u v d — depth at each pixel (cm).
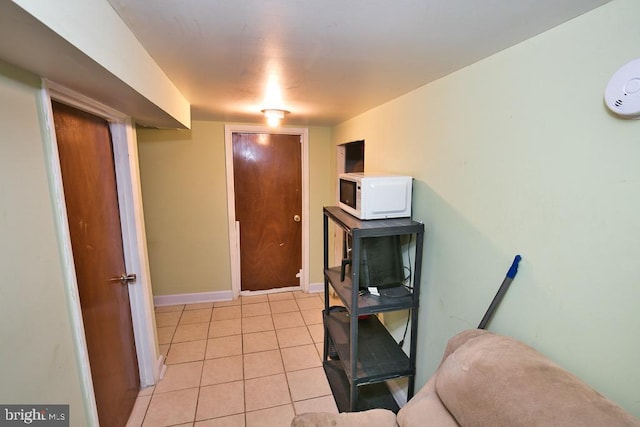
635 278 76
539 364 88
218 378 222
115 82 97
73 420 110
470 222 131
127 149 183
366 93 178
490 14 83
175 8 82
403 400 192
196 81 156
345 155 327
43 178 97
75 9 67
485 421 86
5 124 80
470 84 127
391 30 94
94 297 148
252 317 311
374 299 165
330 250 362
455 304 143
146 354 210
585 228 87
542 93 97
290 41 104
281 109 236
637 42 73
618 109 75
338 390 208
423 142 162
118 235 185
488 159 120
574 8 80
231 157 329
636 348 77
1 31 59
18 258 83
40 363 92
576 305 90
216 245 340
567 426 70
